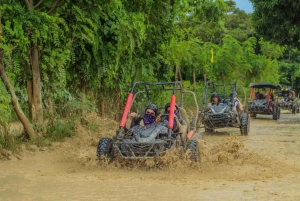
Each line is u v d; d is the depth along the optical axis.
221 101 15.99
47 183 7.23
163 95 15.90
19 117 10.11
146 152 7.97
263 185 7.14
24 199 6.20
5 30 9.62
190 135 8.99
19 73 10.95
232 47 31.41
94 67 12.59
